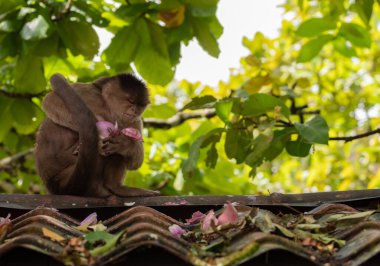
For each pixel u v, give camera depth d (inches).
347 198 222.1
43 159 275.9
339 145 578.6
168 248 156.6
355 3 342.6
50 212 198.7
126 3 355.6
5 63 399.9
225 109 296.5
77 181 257.8
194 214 201.6
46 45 342.0
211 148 313.6
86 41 346.0
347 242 173.2
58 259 155.3
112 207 219.1
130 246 157.1
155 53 345.4
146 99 298.5
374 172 561.3
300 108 382.9
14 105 372.5
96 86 297.6
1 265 161.2
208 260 154.6
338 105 559.2
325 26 351.6
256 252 155.2
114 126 268.7
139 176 414.0
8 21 335.6
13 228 183.2
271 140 290.0
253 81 380.5
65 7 349.1
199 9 334.6
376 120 561.3
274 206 217.9
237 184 409.1
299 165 606.9
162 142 445.7
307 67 561.6
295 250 159.8
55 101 274.2
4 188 448.1
